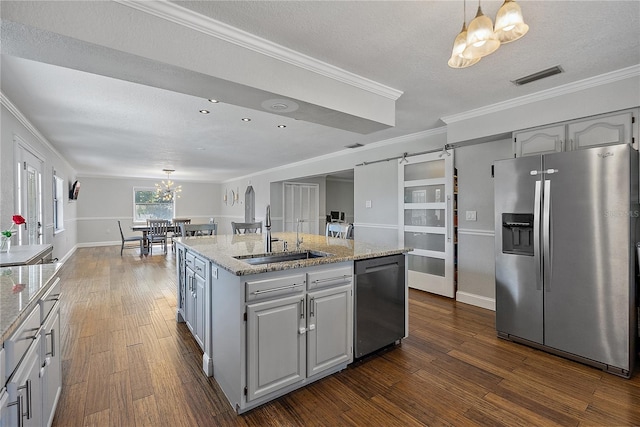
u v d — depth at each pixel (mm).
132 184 10461
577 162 2400
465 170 3996
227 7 1736
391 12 1786
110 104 3285
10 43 1554
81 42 1539
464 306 3850
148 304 3842
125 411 1844
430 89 2906
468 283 3967
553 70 2521
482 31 1314
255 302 1861
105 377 2205
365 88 2699
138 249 8891
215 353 2195
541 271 2600
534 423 1757
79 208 9578
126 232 10344
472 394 2037
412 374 2277
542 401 1959
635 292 2336
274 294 1927
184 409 1872
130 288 4598
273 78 2162
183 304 3123
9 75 2568
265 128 4285
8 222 3129
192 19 1787
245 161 7215
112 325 3160
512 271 2795
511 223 2818
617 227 2232
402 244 4824
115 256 7598
